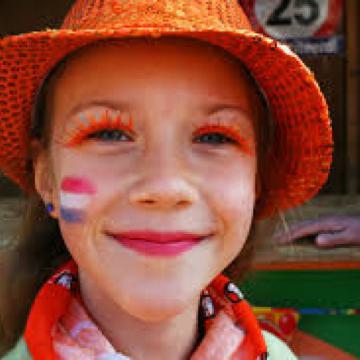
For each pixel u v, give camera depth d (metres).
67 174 1.13
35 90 1.23
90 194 1.10
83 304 1.24
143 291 1.08
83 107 1.11
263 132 1.29
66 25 1.23
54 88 1.18
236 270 1.56
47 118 1.22
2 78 1.19
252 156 1.21
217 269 1.16
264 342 1.34
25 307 1.45
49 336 1.17
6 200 2.16
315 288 2.08
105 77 1.10
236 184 1.16
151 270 1.08
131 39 1.09
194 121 1.11
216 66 1.13
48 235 1.47
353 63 3.64
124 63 1.09
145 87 1.08
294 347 2.09
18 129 1.28
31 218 1.46
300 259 2.04
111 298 1.16
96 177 1.10
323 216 2.35
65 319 1.22
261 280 2.05
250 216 1.20
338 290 2.08
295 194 1.41
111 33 1.02
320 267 2.05
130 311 1.09
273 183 1.39
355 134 3.82
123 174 1.09
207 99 1.12
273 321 2.07
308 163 1.34
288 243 2.08
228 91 1.15
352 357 2.10
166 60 1.10
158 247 1.08
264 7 3.36
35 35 1.07
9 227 1.84
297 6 3.38
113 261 1.09
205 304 1.34
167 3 1.11
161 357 1.23
